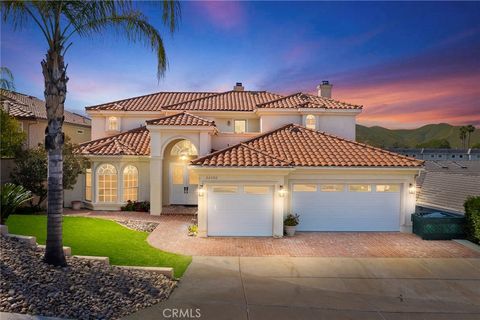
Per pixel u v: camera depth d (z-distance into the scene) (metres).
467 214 16.16
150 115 26.25
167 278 10.58
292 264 12.57
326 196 17.59
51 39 9.60
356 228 17.62
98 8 10.48
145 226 18.06
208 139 20.78
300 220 17.58
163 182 23.61
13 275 8.44
